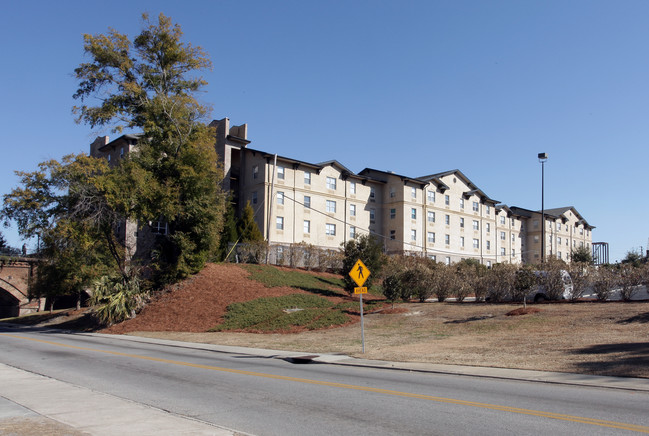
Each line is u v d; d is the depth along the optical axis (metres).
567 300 23.09
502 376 11.01
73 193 26.92
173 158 30.48
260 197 47.19
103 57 30.16
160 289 32.16
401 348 16.38
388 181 57.03
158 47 32.06
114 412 7.78
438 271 30.19
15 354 16.67
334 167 52.88
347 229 53.25
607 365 11.30
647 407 7.82
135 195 27.31
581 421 6.97
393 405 8.30
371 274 32.56
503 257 69.94
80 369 13.09
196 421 7.19
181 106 31.22
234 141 49.25
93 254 33.16
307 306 29.19
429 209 57.66
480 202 65.62
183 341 21.64
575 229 82.25
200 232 31.84
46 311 45.81
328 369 13.15
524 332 17.45
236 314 26.64
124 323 28.14
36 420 7.19
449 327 20.31
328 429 6.80
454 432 6.54
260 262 40.06
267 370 12.93
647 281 20.59
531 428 6.66
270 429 6.82
